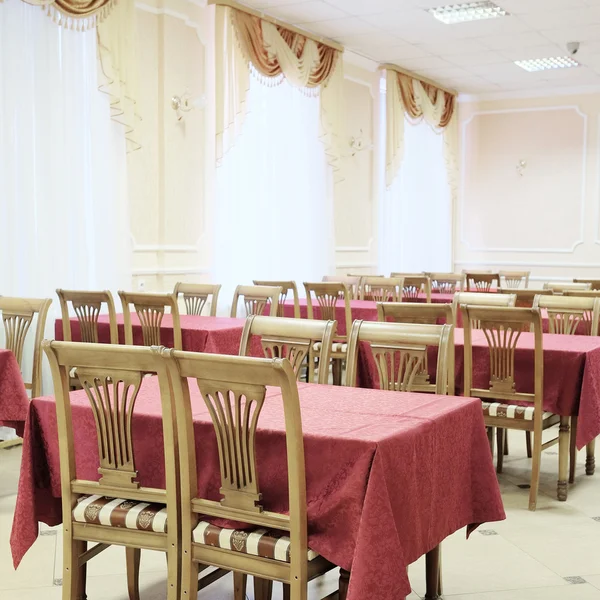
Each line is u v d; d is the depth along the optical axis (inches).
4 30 206.8
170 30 264.4
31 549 131.4
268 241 313.9
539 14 300.4
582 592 115.3
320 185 340.8
